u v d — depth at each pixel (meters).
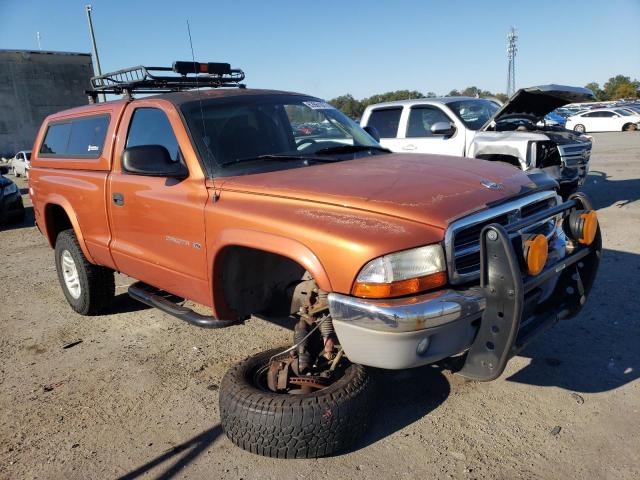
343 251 2.66
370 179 3.20
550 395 3.53
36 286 6.72
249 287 3.57
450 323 2.64
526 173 3.61
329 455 3.00
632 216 8.50
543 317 3.24
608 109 32.59
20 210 11.73
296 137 4.21
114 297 5.46
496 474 2.83
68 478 2.99
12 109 36.41
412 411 3.44
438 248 2.67
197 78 4.62
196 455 3.12
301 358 3.14
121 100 4.62
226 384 3.11
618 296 5.08
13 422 3.57
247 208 3.20
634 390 3.53
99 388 3.96
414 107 9.38
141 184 4.02
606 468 2.82
